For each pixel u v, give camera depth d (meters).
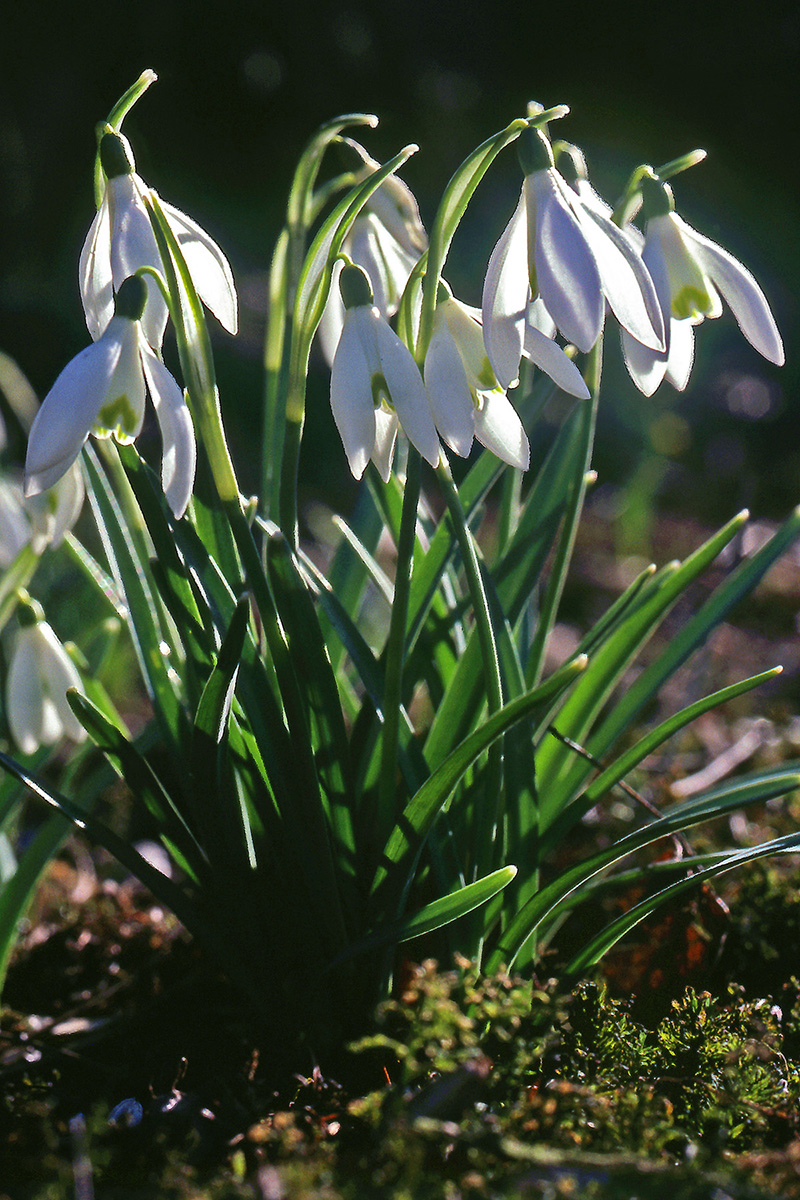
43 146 2.23
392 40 2.63
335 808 0.48
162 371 0.45
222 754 0.47
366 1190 0.44
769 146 2.76
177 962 0.52
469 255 2.41
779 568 1.13
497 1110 0.46
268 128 2.59
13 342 1.84
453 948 0.48
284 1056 0.48
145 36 2.36
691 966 0.50
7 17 2.19
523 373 0.52
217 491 0.47
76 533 1.02
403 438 0.51
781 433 1.97
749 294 0.46
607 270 0.45
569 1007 0.48
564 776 0.51
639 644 0.50
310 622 0.47
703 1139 0.46
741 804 0.47
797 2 2.69
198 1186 0.44
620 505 1.36
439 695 0.51
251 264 2.31
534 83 2.83
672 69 2.76
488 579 0.49
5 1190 0.45
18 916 0.50
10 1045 0.50
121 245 0.45
